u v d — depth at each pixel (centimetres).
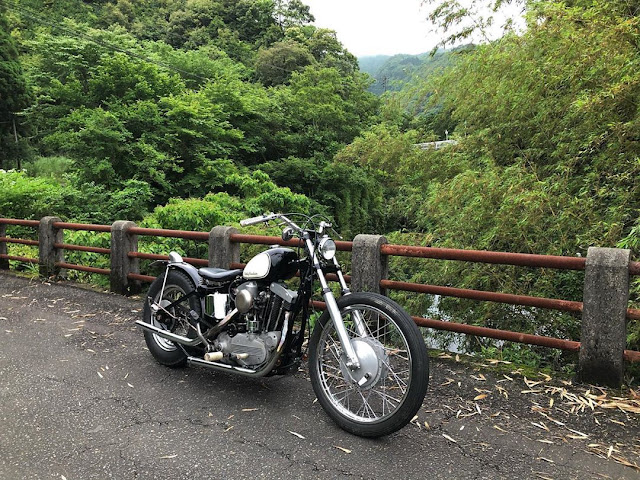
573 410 320
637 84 457
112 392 351
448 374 380
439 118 988
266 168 2552
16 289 672
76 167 1739
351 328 317
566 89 600
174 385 364
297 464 260
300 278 324
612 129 490
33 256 888
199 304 370
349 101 3197
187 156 2117
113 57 2248
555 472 254
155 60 2666
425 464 261
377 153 1092
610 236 465
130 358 421
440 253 413
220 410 323
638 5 536
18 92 2670
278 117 2791
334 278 476
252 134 2714
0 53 2691
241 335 330
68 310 571
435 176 945
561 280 534
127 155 1822
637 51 509
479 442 283
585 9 615
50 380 371
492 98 732
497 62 723
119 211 1371
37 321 527
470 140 782
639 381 398
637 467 257
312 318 488
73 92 2162
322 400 306
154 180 1880
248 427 300
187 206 1055
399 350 366
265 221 347
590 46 531
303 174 2583
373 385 286
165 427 300
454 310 609
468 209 607
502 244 580
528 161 643
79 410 322
